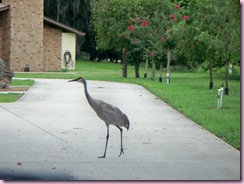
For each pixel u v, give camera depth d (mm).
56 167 10578
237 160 11344
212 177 9836
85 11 68250
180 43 33156
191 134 14875
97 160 11258
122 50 45469
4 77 29422
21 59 51406
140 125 16625
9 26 50812
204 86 34125
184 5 46625
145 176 9875
